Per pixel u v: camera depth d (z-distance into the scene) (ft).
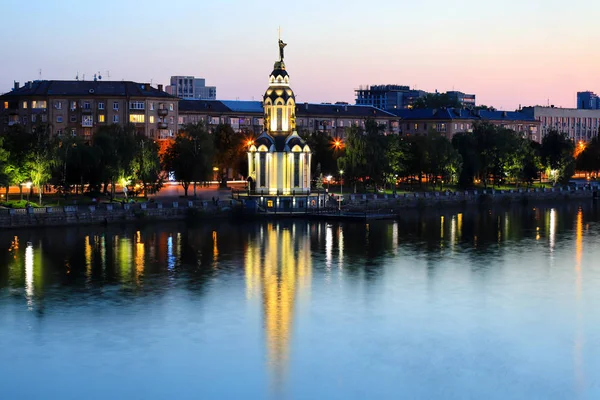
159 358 265.34
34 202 553.23
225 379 249.55
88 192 599.57
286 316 313.32
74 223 513.86
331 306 328.29
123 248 447.42
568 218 638.53
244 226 548.72
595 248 474.49
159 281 368.68
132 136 617.21
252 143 624.18
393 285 366.02
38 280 366.63
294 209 598.75
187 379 248.93
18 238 469.16
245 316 312.29
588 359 267.80
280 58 630.33
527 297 345.51
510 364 263.29
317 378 250.78
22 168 529.04
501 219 625.41
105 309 320.09
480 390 243.19
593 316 315.99
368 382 248.32
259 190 613.52
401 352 273.33
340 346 278.87
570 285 368.89
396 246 475.31
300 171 614.75
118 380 247.91
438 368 259.60
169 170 636.48
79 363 260.83
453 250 463.01
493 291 355.97
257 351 272.92
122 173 580.30
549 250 465.88
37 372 253.44
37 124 574.56
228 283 366.63
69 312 315.58
